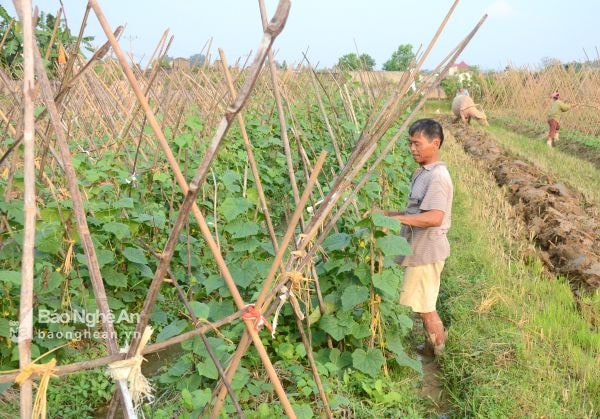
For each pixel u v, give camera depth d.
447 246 4.78
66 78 2.72
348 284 4.55
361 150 3.03
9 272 3.68
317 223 2.75
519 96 28.19
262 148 9.93
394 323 4.73
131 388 1.92
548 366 4.52
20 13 1.61
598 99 20.56
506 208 9.33
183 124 8.56
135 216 5.83
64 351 4.59
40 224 4.41
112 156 6.45
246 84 1.59
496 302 5.73
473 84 32.97
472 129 23.81
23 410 1.68
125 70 1.72
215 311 4.47
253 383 4.04
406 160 10.98
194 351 3.63
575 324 5.34
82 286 4.71
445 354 4.93
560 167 14.54
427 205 4.51
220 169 7.73
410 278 4.80
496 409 3.98
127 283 5.54
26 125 1.61
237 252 5.06
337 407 3.85
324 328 4.39
